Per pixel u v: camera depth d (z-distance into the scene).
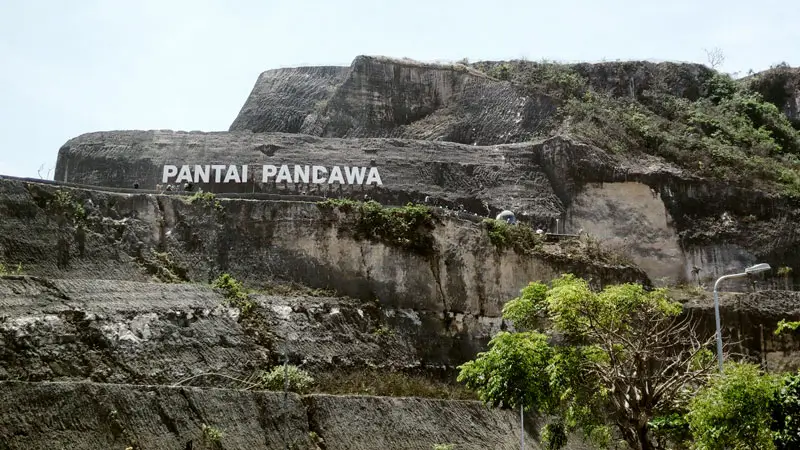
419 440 34.06
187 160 48.97
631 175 51.94
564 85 59.06
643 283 46.59
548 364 28.53
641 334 30.39
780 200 52.81
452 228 42.78
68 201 36.22
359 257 40.78
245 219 40.16
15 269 32.94
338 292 40.03
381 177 50.44
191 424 28.38
